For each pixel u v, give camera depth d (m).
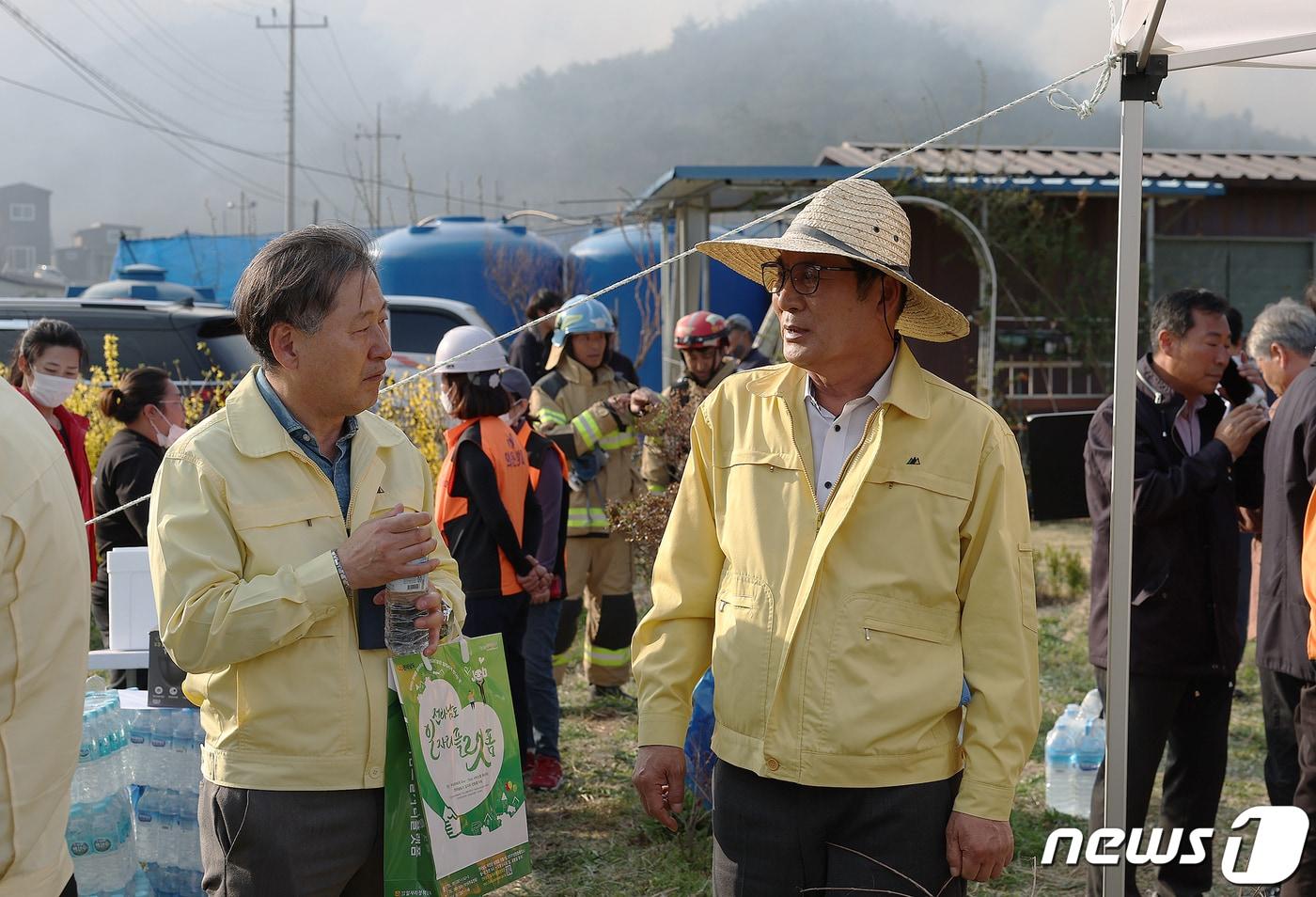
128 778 3.57
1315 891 3.14
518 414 4.95
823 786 2.31
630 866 4.23
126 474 4.84
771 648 2.36
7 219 86.62
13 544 1.79
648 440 5.48
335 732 2.29
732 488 2.49
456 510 4.52
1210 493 3.50
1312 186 13.93
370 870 2.41
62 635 1.86
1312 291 4.46
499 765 2.50
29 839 1.84
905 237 2.43
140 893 3.56
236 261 20.42
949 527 2.32
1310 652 3.26
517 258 15.28
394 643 2.31
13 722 1.82
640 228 15.87
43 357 4.92
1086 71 2.86
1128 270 2.79
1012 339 13.59
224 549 2.27
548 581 4.65
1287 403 3.62
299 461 2.35
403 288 15.20
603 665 6.10
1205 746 3.71
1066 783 4.70
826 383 2.42
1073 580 8.46
